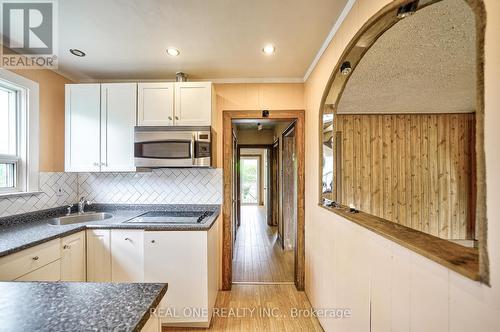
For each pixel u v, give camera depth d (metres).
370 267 1.23
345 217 1.51
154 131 2.27
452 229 3.83
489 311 0.62
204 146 2.28
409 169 3.84
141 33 1.80
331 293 1.79
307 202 2.55
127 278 1.99
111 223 2.06
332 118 2.10
